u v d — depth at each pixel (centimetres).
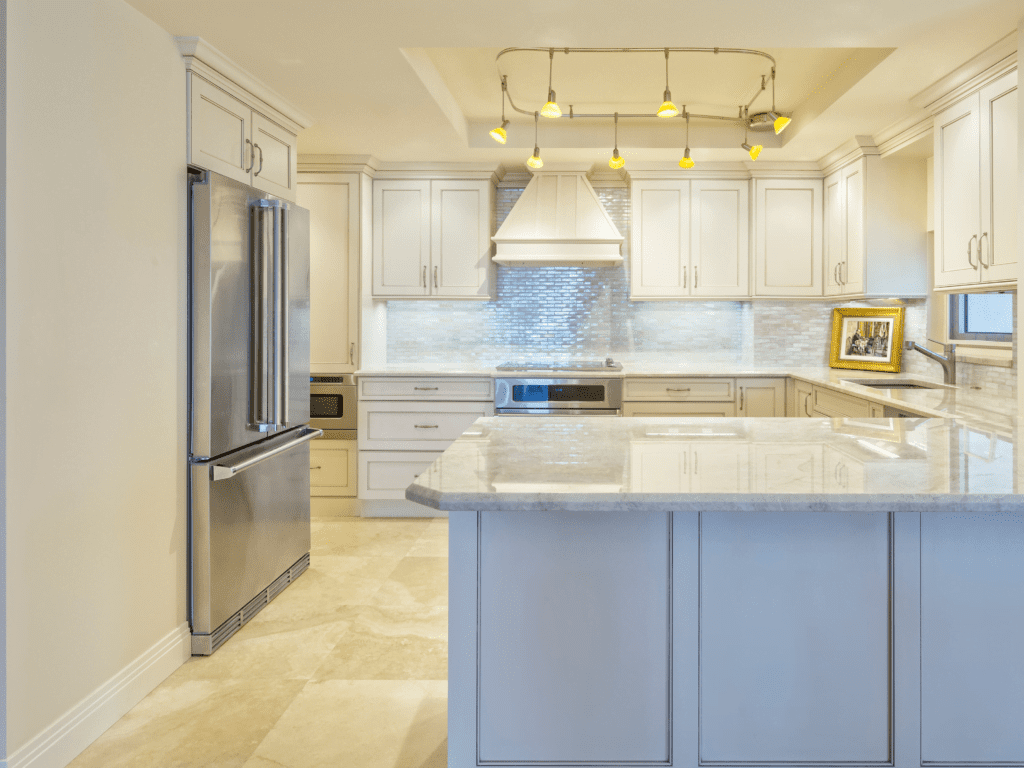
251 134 337
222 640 298
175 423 276
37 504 204
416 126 418
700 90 409
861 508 140
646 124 466
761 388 492
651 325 552
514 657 171
